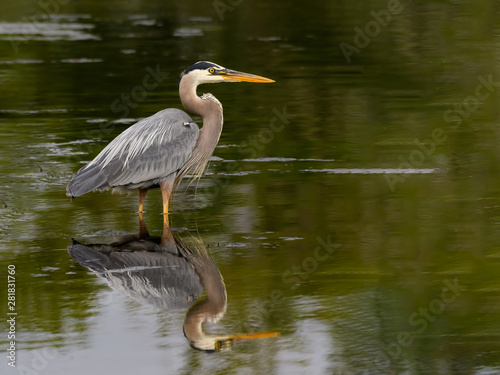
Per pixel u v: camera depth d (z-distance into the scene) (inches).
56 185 581.3
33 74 963.3
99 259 434.3
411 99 831.1
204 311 371.9
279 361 323.9
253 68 975.0
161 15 1363.2
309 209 517.7
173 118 532.4
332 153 654.5
